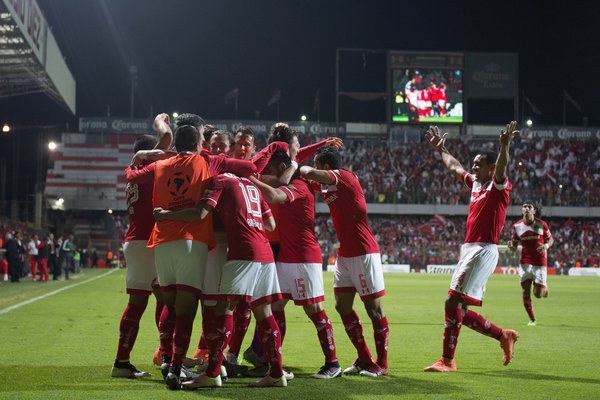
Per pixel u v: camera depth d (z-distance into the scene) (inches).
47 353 335.0
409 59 2228.1
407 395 243.1
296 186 287.9
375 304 291.4
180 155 263.9
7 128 1526.8
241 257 256.2
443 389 255.1
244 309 293.1
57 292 829.2
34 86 1387.8
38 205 1968.5
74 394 237.8
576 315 615.2
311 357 339.0
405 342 404.8
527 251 541.0
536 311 661.3
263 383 258.8
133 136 2161.7
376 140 2282.2
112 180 2127.2
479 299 302.4
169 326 273.7
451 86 2236.7
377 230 2192.4
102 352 339.6
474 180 314.0
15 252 1082.7
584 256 2058.3
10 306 614.2
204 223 258.5
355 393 246.2
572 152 2278.5
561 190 2222.0
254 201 264.5
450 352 300.8
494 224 302.8
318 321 284.8
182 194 257.0
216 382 255.6
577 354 358.0
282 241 286.5
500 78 2247.8
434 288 1069.8
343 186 293.3
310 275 283.7
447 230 2192.4
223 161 265.3
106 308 601.3
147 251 279.6
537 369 306.8
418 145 2261.3
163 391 246.2
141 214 281.4
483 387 259.8
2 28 1024.9
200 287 256.8
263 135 2257.6
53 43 1322.6
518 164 2250.2
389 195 2177.7
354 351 359.3
